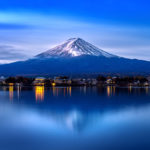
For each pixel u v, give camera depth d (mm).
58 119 50594
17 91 144875
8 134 38688
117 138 35906
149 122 46312
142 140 34688
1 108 67000
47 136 37500
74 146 32500
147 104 73375
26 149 31500
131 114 55406
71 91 143500
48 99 92062
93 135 37906
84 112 59094
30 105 73375
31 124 45719
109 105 71812
